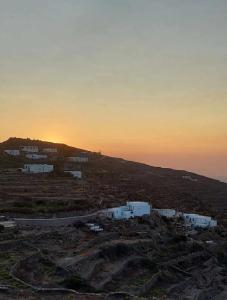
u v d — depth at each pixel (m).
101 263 96.44
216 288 101.25
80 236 113.00
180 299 88.50
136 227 130.25
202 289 98.00
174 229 143.00
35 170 193.12
